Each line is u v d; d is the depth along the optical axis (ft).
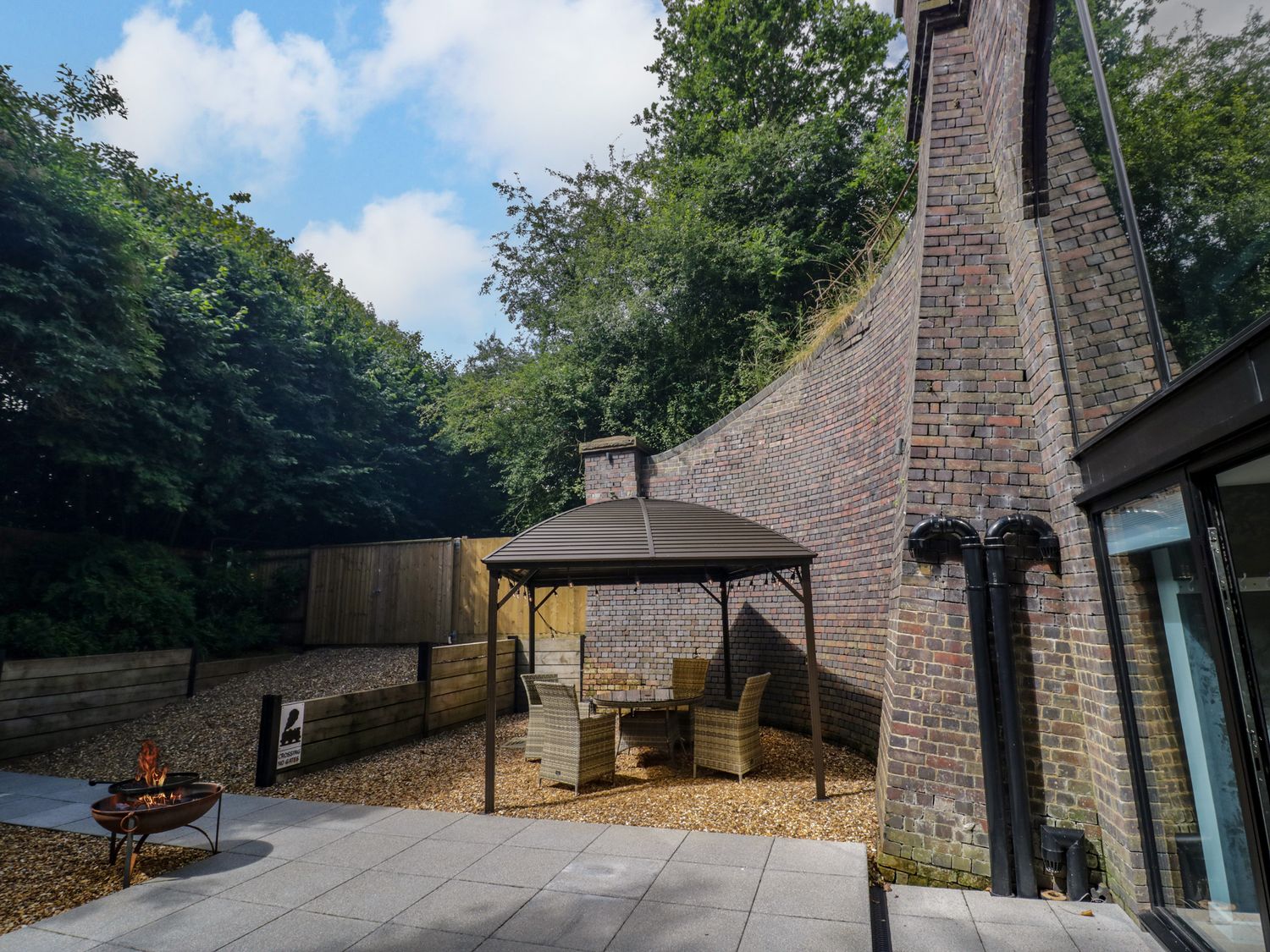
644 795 21.44
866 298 27.66
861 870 15.11
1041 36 15.16
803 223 55.47
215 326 42.98
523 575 22.27
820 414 30.42
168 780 16.90
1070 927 12.89
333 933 12.51
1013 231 17.30
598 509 23.84
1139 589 13.01
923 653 16.33
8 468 37.99
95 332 32.81
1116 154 12.67
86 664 30.19
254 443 47.21
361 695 27.35
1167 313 11.41
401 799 21.80
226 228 57.67
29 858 16.80
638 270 56.03
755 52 68.74
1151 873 12.94
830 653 28.32
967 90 19.52
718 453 35.32
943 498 16.88
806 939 12.05
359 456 61.62
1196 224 10.34
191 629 38.75
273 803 21.27
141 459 37.83
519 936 12.32
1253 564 9.62
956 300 17.97
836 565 28.50
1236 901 10.60
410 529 68.54
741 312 53.11
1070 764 15.02
